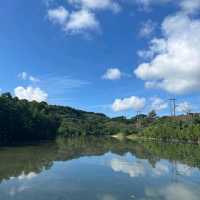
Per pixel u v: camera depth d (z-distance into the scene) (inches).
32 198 1123.3
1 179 1464.1
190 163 2081.7
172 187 1332.4
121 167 1934.1
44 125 5871.1
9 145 3747.5
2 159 2202.3
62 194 1192.2
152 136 6048.2
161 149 3314.5
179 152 2903.5
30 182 1407.5
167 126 5467.5
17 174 1606.8
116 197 1158.3
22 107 5118.1
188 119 6161.4
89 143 4611.2
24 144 4023.1
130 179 1518.2
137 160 2305.6
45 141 5012.3
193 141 4623.5
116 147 3710.6
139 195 1189.7
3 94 5388.8
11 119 4318.4
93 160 2308.1
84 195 1183.6
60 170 1786.4
